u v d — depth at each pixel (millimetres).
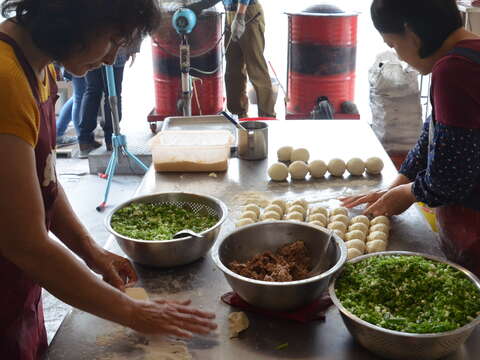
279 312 1291
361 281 1273
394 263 1303
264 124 2406
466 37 1404
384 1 1422
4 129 1033
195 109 4805
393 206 1729
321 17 4309
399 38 1468
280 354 1185
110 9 1041
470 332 1119
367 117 5410
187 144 2330
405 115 3854
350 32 4410
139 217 1687
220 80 4824
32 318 1404
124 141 4137
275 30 7297
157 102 4938
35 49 1158
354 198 1907
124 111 5809
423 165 1850
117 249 1653
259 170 2275
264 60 4785
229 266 1392
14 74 1063
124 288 1411
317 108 4383
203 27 4410
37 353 1448
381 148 2449
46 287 1121
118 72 4594
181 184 2145
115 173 4645
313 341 1224
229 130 2682
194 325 1157
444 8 1379
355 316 1122
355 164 2182
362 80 6172
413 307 1206
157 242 1441
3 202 1045
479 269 1552
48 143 1289
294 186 2113
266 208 1872
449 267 1305
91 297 1120
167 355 1187
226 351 1198
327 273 1240
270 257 1430
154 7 1115
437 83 1373
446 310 1148
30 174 1068
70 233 1507
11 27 1147
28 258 1081
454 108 1344
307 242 1485
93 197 4234
